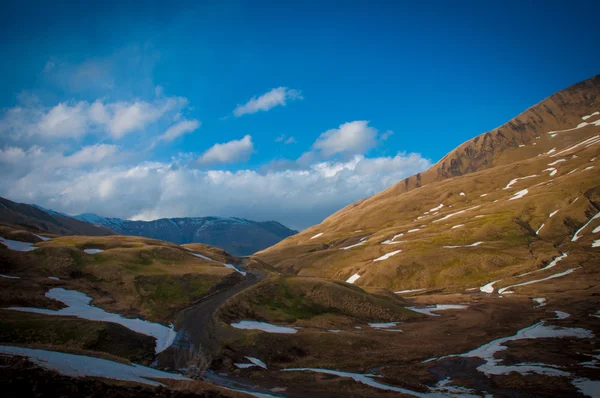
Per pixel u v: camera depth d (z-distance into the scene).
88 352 32.62
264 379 41.56
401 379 41.81
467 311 85.88
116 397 20.44
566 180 189.38
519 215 168.38
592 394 35.00
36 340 42.84
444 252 146.75
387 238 198.25
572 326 65.62
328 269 175.50
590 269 112.25
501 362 47.50
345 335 59.97
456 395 36.25
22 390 18.50
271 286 83.50
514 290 107.88
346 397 35.19
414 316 81.88
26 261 77.00
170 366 43.88
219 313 66.06
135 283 73.81
